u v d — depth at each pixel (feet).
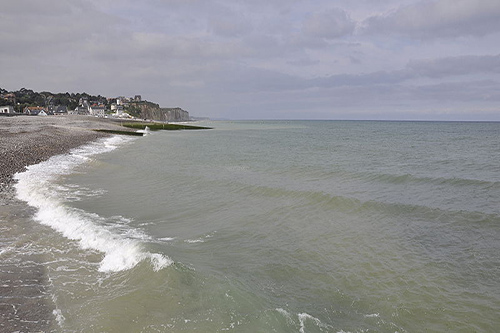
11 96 539.29
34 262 27.32
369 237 34.35
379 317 21.48
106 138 160.86
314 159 93.09
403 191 53.11
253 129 354.74
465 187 55.42
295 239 33.78
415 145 140.15
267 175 67.31
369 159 92.68
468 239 33.55
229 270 26.81
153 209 43.62
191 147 132.46
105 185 57.00
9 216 38.06
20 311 20.48
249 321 20.04
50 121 226.58
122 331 18.83
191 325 19.47
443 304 22.79
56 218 37.65
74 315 20.25
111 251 29.27
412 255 30.14
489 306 22.49
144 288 23.29
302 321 20.44
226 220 39.42
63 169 69.36
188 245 31.89
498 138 188.24
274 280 25.79
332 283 25.48
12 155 76.69
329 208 43.86
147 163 82.99
